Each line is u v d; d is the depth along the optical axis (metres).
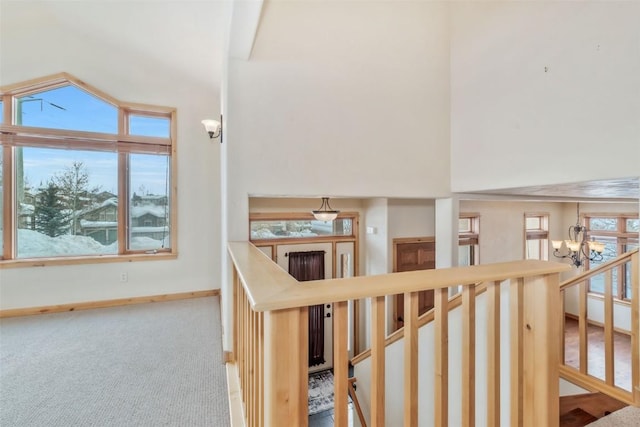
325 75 2.46
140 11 3.04
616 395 1.94
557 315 1.14
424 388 1.79
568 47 2.06
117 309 3.54
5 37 3.27
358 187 2.59
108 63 3.60
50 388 1.99
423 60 2.89
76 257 3.57
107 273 3.65
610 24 1.83
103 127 3.66
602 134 1.88
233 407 1.62
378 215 4.26
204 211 4.05
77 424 1.67
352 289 0.84
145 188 3.87
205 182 4.05
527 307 1.17
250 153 2.23
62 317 3.28
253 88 2.23
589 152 1.95
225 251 2.37
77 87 3.54
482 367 1.58
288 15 2.33
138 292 3.77
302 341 0.79
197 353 2.47
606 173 1.86
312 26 2.41
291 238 4.16
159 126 3.91
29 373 2.17
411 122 2.83
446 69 3.02
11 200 3.39
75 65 3.48
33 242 3.47
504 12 2.51
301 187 2.38
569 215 6.15
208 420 1.70
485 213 5.39
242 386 1.62
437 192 2.96
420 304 4.05
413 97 2.84
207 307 3.62
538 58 2.25
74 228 3.61
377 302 0.89
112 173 3.72
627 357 4.50
